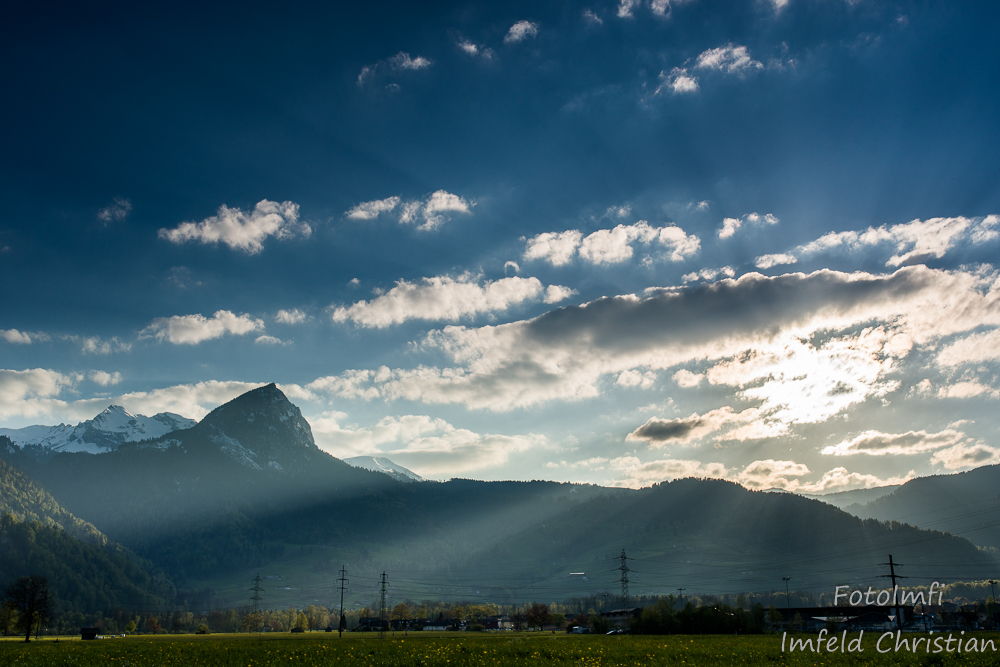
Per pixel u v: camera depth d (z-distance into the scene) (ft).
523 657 148.97
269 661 140.05
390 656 149.89
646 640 236.63
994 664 128.77
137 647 213.05
